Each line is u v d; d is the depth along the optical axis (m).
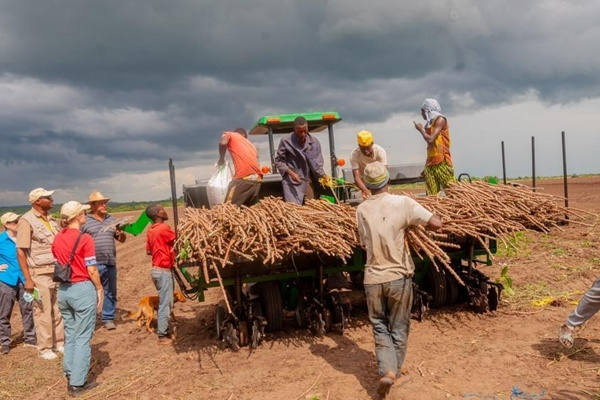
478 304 7.42
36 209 7.27
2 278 7.79
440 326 7.07
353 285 10.09
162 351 7.16
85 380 6.00
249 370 6.05
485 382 5.17
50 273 7.31
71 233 6.04
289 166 8.23
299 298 7.52
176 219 7.53
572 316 5.51
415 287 7.30
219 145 7.71
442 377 5.35
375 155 7.82
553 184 30.22
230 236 6.23
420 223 5.02
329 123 9.59
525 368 5.44
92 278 6.08
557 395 4.77
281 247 6.20
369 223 5.09
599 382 4.97
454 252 7.79
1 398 5.99
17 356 7.55
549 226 7.41
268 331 7.34
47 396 5.96
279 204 6.69
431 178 8.12
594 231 12.91
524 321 6.99
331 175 9.59
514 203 7.22
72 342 6.12
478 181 7.89
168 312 7.42
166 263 7.40
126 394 5.75
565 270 9.59
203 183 9.07
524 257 10.92
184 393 5.58
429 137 7.88
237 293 6.86
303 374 5.76
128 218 8.99
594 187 25.95
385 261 5.06
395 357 4.98
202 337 7.64
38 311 7.29
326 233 6.17
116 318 9.41
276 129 9.67
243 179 7.64
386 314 5.29
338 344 6.71
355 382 5.43
